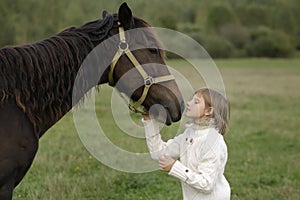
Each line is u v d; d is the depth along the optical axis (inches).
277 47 2107.5
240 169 332.2
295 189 287.3
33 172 288.2
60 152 332.5
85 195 259.9
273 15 2378.2
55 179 271.9
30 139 150.7
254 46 2105.1
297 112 649.6
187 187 167.9
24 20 1035.3
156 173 310.0
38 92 152.6
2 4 1016.9
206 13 2193.7
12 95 148.2
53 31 1052.5
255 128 507.8
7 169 146.9
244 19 2397.9
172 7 2042.3
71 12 1056.8
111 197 261.0
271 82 1132.5
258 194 275.3
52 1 1061.1
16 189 255.4
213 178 159.6
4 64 148.9
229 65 1676.9
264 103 736.3
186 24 2039.9
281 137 462.9
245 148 406.0
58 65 154.7
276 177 315.6
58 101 156.2
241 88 957.8
